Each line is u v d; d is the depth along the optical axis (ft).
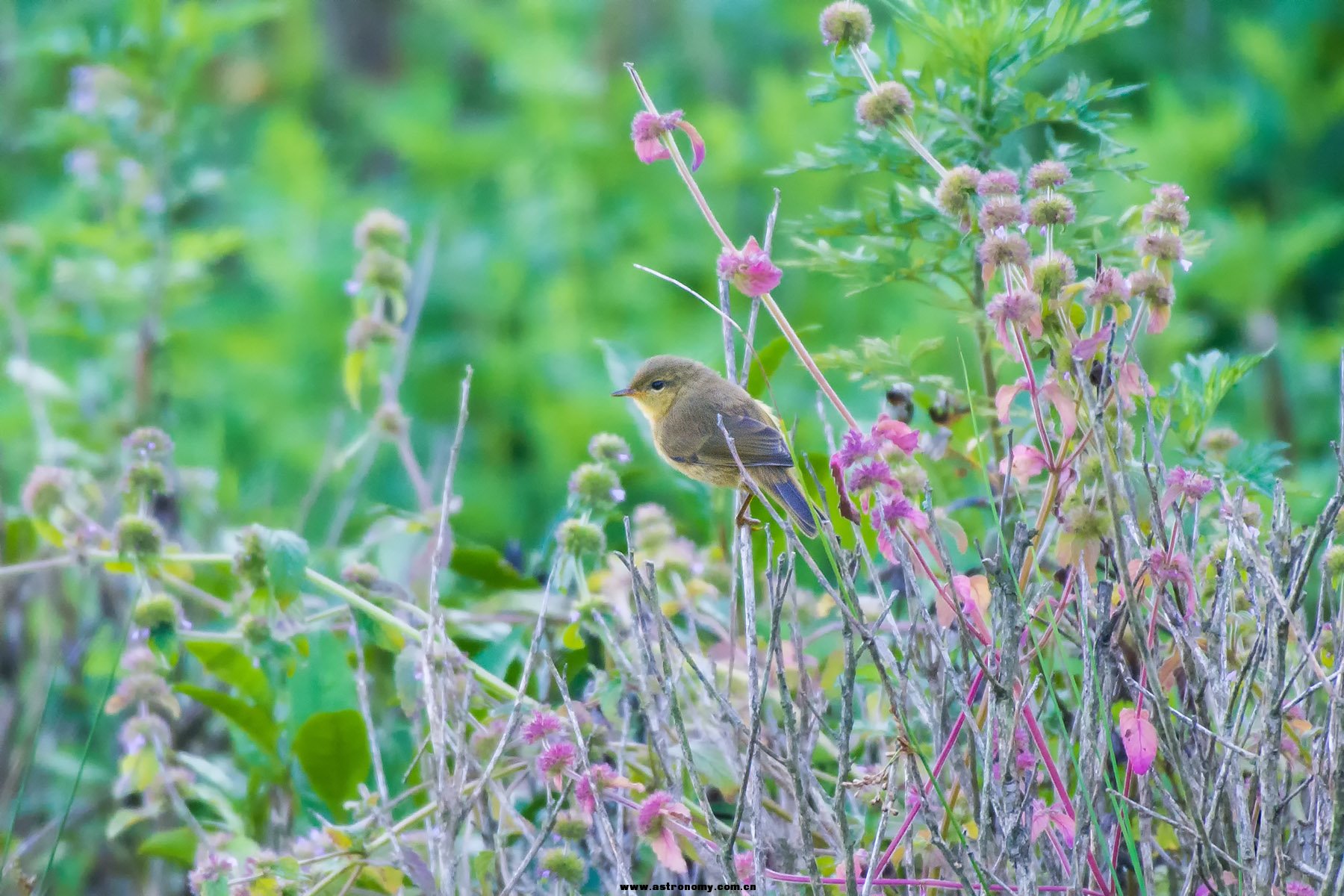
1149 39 65.31
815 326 25.39
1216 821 17.90
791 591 24.11
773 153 57.77
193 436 45.39
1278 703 17.33
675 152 21.93
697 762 22.27
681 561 27.32
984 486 25.31
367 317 30.55
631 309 54.65
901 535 19.03
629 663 24.09
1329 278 59.11
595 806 19.40
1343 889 16.89
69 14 61.31
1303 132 60.13
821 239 25.45
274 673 29.04
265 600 24.54
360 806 24.04
